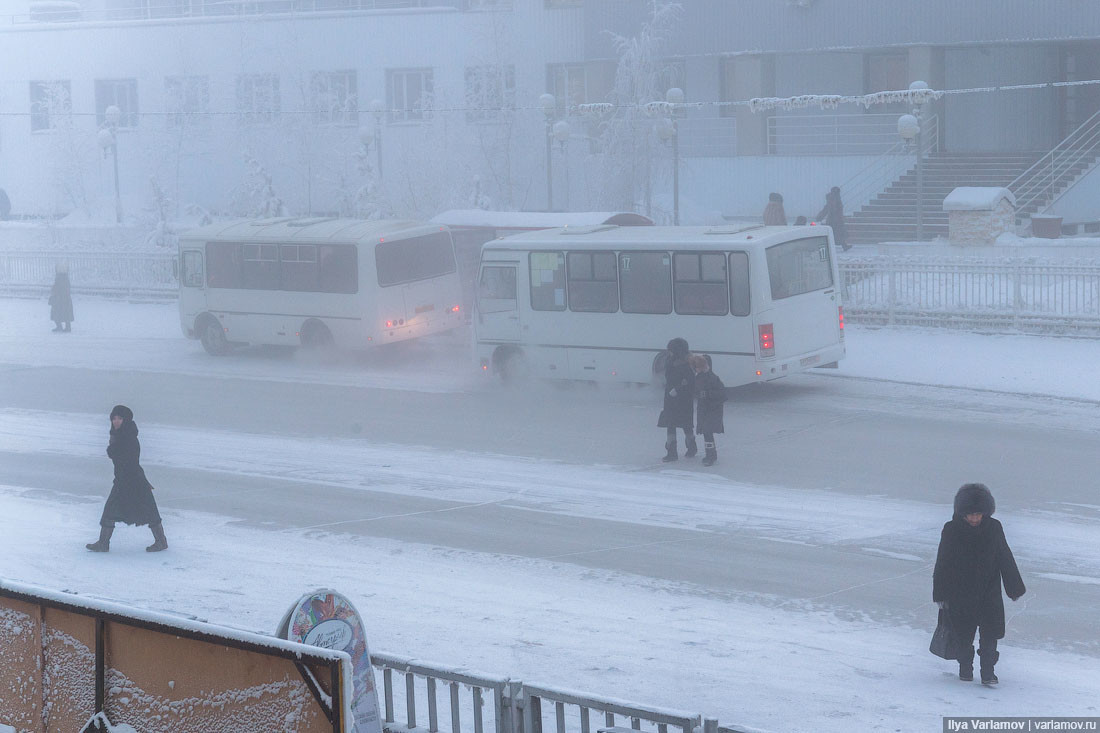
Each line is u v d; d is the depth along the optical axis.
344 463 19.58
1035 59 44.22
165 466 19.81
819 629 11.54
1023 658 10.63
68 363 31.66
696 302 23.19
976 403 22.28
